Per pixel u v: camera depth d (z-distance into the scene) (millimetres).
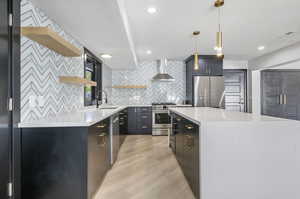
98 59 4402
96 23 2299
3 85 1476
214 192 1683
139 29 3281
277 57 4895
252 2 2338
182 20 2885
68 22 2266
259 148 1686
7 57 1521
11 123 1561
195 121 1840
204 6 2439
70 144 1672
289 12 2627
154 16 2734
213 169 1682
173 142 3598
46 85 2135
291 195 1690
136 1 2299
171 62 6168
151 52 4984
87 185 1676
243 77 6305
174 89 6176
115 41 3047
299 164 1684
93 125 1868
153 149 3881
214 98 5344
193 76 5422
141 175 2562
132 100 6129
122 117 4535
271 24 3086
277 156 1688
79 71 3217
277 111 6074
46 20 2080
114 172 2668
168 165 2939
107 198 1972
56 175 1660
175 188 2184
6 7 1506
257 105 6078
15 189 1572
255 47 4605
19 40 1645
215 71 5453
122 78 6133
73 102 2998
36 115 1934
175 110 3129
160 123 5453
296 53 4273
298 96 6105
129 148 3971
